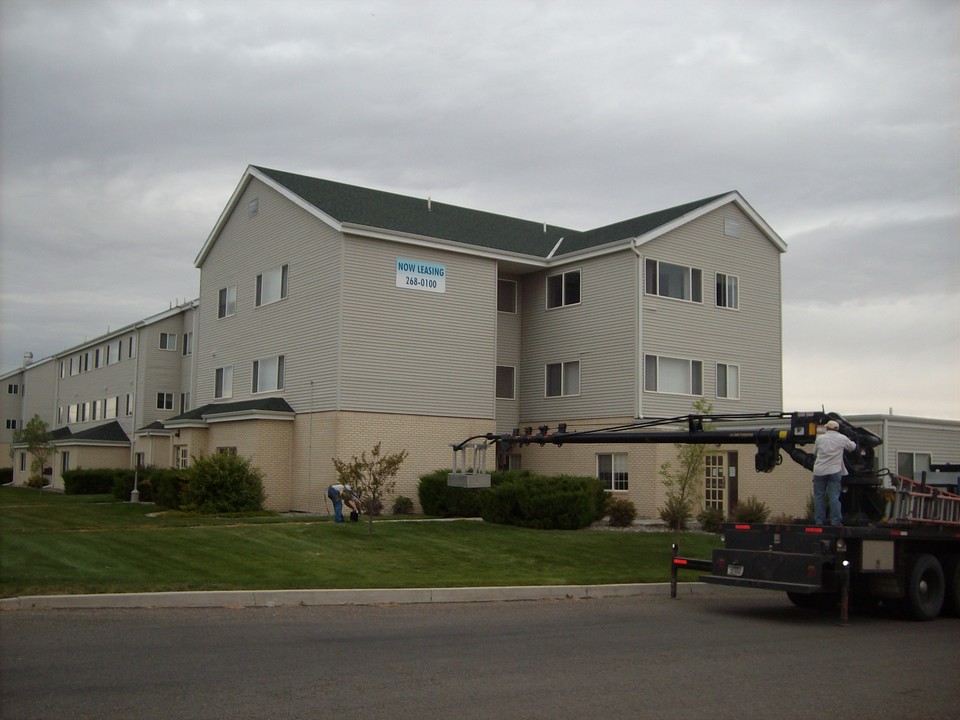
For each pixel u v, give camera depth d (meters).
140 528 20.52
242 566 15.29
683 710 7.88
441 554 18.03
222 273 35.56
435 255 30.59
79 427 55.66
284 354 31.08
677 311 31.91
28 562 14.34
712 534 24.16
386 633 11.15
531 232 37.25
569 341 33.16
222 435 31.62
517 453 34.59
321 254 29.56
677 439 16.78
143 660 9.04
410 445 29.36
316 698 7.81
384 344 29.16
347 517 25.25
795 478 29.45
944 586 14.91
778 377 34.91
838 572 13.60
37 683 8.02
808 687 8.97
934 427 29.97
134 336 48.22
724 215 33.81
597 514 25.02
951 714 8.08
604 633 11.73
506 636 11.21
